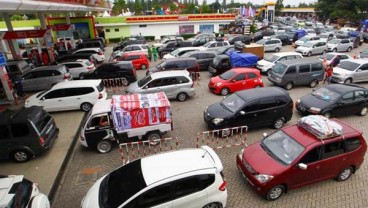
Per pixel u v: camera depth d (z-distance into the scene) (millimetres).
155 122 10555
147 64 24906
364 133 11750
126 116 10180
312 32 43312
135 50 29266
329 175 8180
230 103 11938
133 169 6941
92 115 10203
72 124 13508
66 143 11641
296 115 13859
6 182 6824
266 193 7516
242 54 21875
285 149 8070
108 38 45250
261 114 11625
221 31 48812
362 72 18422
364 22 52344
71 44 34375
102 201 6500
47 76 18312
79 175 9391
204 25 47750
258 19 76125
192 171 6566
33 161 10328
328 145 7828
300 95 16781
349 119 13289
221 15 47781
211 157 7227
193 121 13359
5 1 9617
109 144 10656
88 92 14766
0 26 43719
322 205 7539
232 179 8789
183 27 47062
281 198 7832
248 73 16906
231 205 7598
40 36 20812
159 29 46406
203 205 6719
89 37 39719
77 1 23781
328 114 12719
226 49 25859
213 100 16234
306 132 8336
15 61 22172
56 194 8500
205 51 23578
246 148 8828
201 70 23516
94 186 7199
